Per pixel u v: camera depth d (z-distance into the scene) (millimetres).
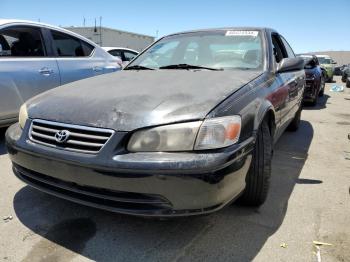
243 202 2795
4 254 2176
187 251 2236
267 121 2842
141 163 1972
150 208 2039
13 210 2713
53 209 2732
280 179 3502
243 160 2197
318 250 2271
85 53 5328
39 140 2330
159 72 3170
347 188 3299
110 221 2568
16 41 4434
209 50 3518
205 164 1963
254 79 2871
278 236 2424
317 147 4809
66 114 2283
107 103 2287
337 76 29578
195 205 2021
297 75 4500
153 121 2062
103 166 2021
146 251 2225
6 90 4176
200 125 2041
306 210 2820
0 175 3404
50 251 2213
